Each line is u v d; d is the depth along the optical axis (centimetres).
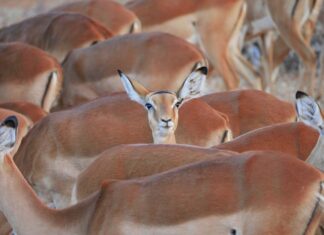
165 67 2881
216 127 2425
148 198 1839
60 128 2472
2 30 3434
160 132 2286
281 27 3438
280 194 1736
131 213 1844
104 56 2989
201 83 2359
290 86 3572
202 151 1977
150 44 2914
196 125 2419
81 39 3209
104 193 1892
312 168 1758
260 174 1753
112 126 2450
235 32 3447
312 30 3428
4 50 3008
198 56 2884
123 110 2464
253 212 1742
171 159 1983
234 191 1764
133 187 1866
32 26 3341
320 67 3397
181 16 3472
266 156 1772
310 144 2188
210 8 3447
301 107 2036
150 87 2894
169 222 1811
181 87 2347
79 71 3033
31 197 1959
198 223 1786
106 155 2073
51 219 1947
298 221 1734
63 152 2458
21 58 2975
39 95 2964
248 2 3566
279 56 3566
